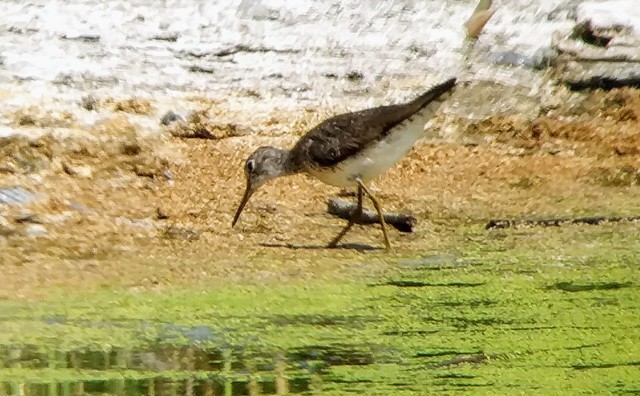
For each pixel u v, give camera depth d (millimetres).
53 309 11984
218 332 11422
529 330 11547
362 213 15008
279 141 17125
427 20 20531
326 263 13797
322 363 10672
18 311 11914
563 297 12586
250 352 10922
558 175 17031
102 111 17156
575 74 19172
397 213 15547
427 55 19641
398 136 14383
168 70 18719
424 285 13008
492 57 19516
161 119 17188
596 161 17438
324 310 12125
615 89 19094
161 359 10695
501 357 10836
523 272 13516
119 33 19703
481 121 18250
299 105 18172
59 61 18516
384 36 20141
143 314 11906
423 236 14961
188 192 15641
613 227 15289
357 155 14422
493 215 15680
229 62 19219
